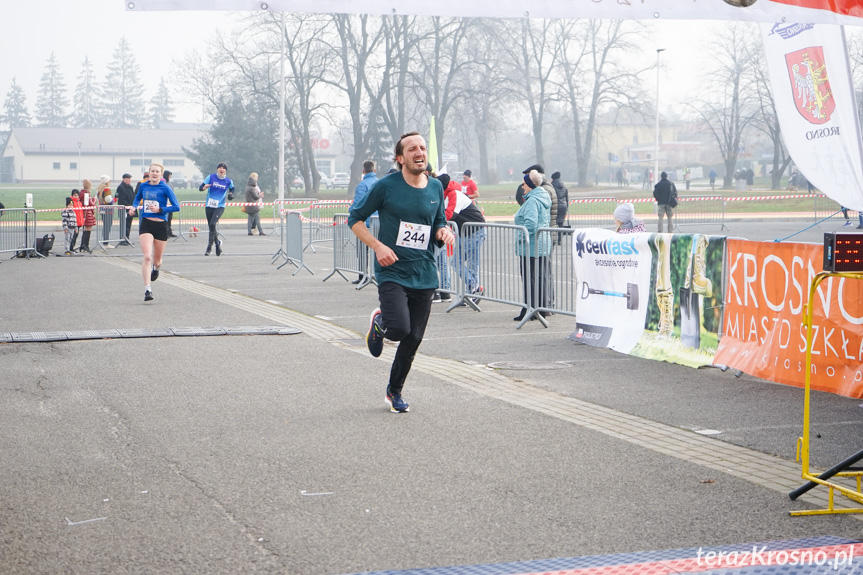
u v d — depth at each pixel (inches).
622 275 350.6
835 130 294.4
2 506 168.6
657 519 163.6
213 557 144.5
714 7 236.7
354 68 2406.5
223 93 2539.4
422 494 177.3
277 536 154.0
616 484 184.4
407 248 242.2
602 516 165.2
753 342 293.7
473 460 201.2
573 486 183.0
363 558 144.5
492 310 466.3
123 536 153.5
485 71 2434.8
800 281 272.1
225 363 315.9
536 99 2741.1
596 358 333.4
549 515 165.5
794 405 256.7
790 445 215.5
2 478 185.8
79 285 566.9
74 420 234.8
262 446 211.6
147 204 488.7
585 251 369.7
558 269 394.0
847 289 259.3
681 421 239.1
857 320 256.8
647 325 339.3
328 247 933.2
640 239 339.6
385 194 241.6
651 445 215.0
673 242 325.1
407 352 244.5
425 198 242.5
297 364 315.3
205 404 254.1
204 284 581.6
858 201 294.0
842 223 1302.9
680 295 323.6
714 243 308.7
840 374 263.3
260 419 237.5
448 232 245.4
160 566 140.6
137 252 871.1
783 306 279.4
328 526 159.0
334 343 361.4
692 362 313.4
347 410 248.8
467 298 463.2
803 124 303.4
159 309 455.8
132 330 383.2
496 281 439.8
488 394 272.1
